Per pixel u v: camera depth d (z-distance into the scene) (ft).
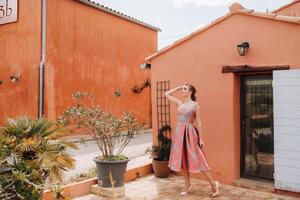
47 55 44.01
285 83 19.58
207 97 23.20
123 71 57.41
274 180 20.11
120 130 21.57
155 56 26.22
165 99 25.70
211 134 22.89
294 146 19.29
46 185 16.19
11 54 46.44
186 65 24.44
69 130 18.29
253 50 21.08
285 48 19.79
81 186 20.10
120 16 56.18
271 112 21.44
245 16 21.42
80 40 49.01
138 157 31.89
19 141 15.49
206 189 21.31
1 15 47.32
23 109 45.14
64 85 46.32
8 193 13.96
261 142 21.94
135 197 19.69
